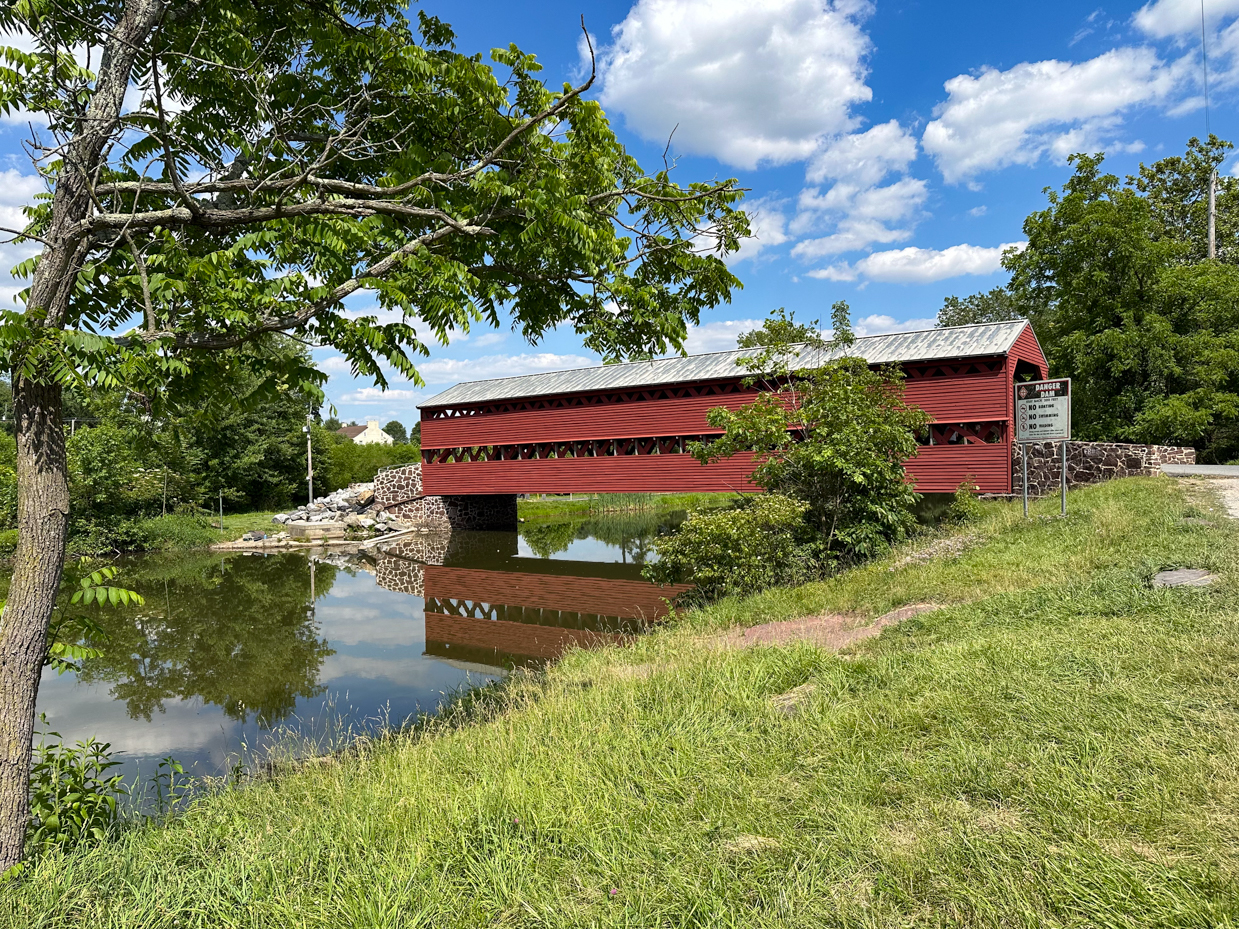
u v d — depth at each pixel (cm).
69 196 314
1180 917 208
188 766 679
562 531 3080
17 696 321
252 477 3616
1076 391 2359
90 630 356
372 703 877
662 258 463
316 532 2914
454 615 1445
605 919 249
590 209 414
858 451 1148
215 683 995
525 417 2525
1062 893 227
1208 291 2156
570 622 1335
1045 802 281
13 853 317
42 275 313
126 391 321
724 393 2017
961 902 233
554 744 461
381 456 4600
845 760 349
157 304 348
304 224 376
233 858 324
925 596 775
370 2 479
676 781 357
